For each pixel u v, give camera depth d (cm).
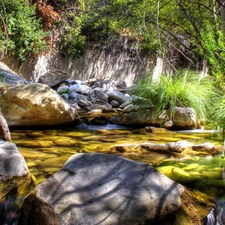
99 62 876
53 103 368
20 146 280
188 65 654
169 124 397
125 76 915
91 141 312
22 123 368
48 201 137
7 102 366
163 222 134
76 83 712
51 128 391
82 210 129
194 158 251
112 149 276
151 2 530
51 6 777
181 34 640
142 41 872
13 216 151
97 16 800
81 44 818
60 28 796
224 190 182
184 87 438
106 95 599
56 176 153
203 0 504
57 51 796
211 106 421
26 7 664
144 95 449
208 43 334
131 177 152
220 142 314
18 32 656
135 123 417
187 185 189
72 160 166
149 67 913
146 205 136
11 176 166
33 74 750
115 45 896
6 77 454
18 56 697
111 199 136
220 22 380
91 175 153
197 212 149
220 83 354
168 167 223
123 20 677
